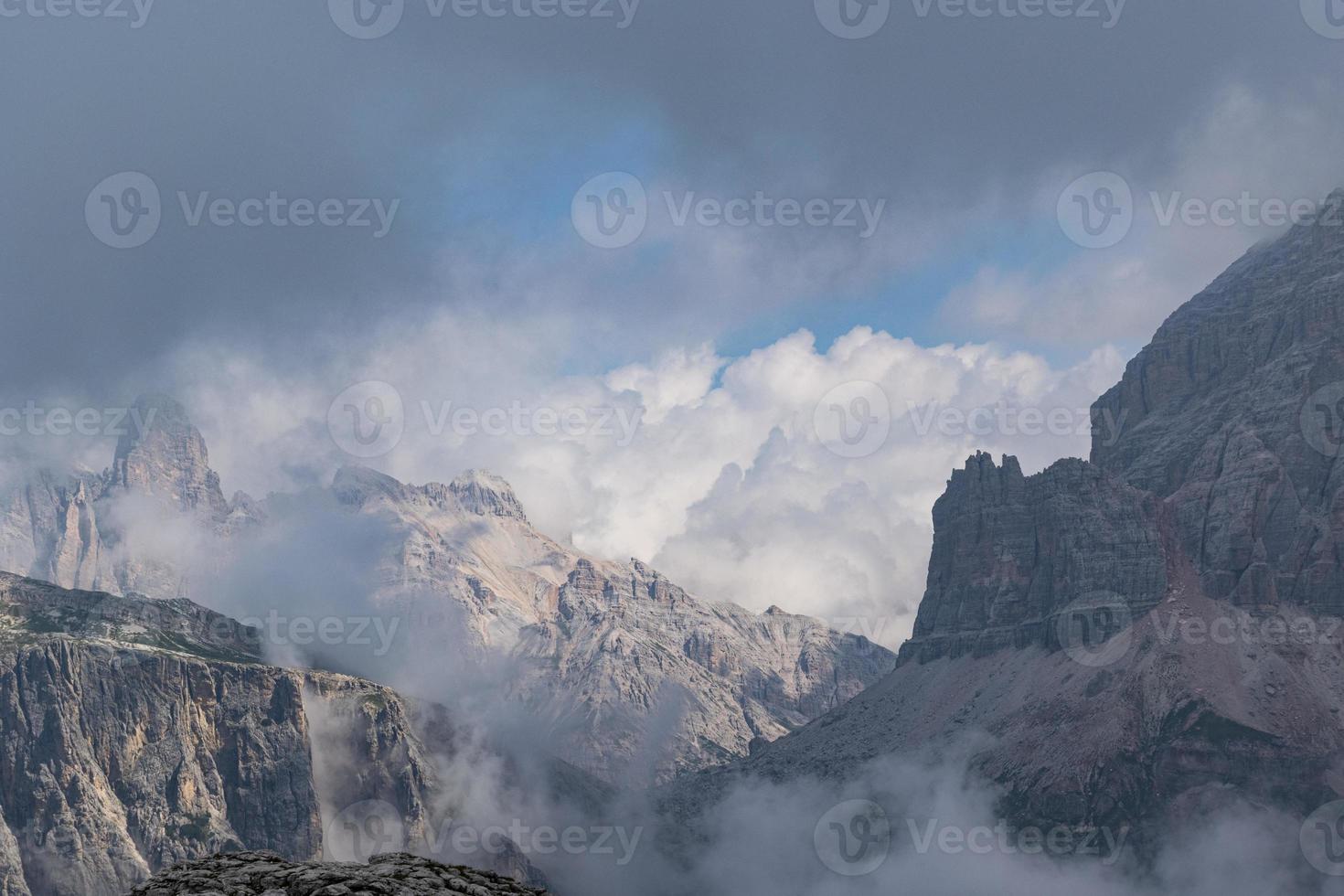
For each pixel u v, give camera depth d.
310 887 73.94
